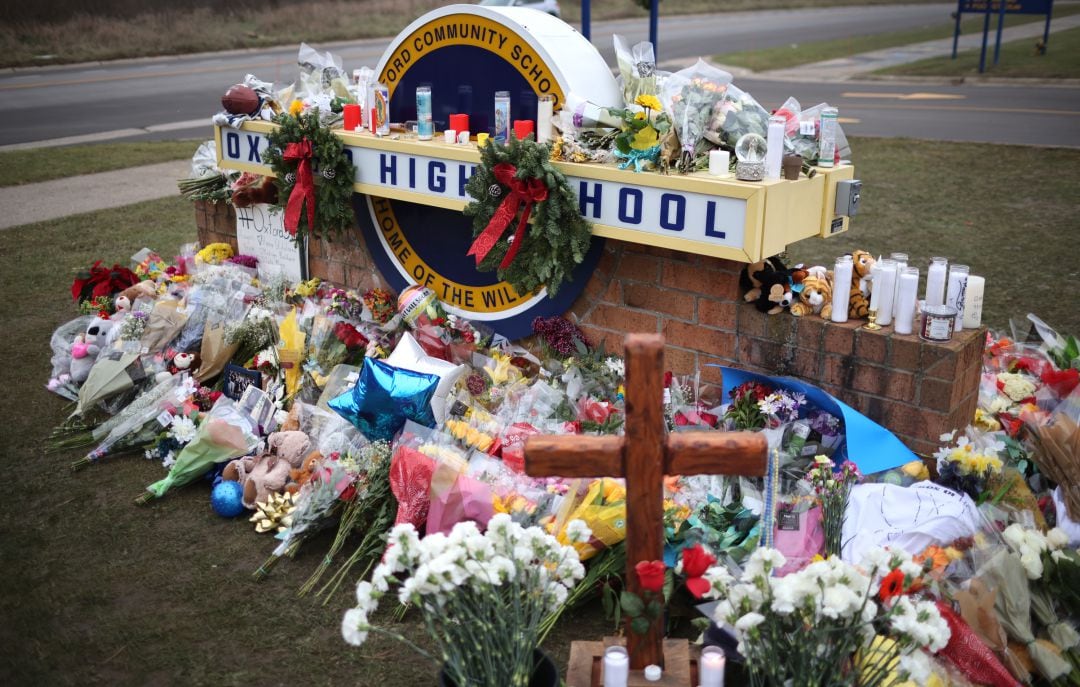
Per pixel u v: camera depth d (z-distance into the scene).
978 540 3.28
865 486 3.50
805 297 3.92
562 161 4.15
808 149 4.07
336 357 4.84
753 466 2.60
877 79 20.81
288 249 5.81
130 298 5.73
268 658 3.29
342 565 3.81
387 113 4.86
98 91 19.88
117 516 4.20
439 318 4.92
